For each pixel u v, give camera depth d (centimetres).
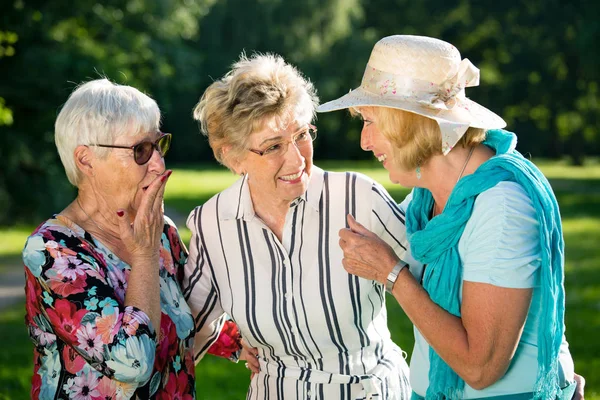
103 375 258
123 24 2423
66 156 270
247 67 282
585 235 1580
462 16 4262
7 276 1204
